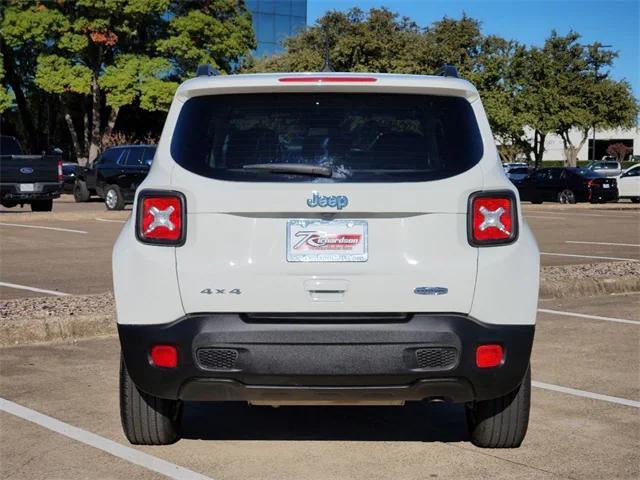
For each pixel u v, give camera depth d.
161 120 51.75
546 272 11.67
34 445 5.16
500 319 4.34
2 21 44.03
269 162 4.41
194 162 4.43
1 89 44.75
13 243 16.25
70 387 6.48
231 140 4.45
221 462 4.88
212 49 46.31
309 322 4.29
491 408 4.86
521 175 41.91
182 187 4.38
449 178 4.37
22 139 51.91
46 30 43.34
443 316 4.32
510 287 4.36
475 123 4.52
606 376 6.88
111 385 6.54
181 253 4.36
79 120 52.34
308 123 4.46
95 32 43.28
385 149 4.42
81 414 5.80
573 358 7.49
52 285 11.05
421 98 4.52
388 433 5.46
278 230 4.33
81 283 11.24
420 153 4.43
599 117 51.91
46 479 4.61
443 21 48.00
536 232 20.12
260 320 4.32
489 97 48.50
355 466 4.83
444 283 4.31
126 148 27.08
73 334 8.16
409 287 4.30
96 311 8.52
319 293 4.31
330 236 4.32
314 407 6.06
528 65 50.72
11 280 11.52
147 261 4.36
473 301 4.33
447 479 4.61
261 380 4.32
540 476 4.66
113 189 26.80
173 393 4.44
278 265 4.32
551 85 50.72
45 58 43.94
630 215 26.72
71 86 43.75
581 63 51.25
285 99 4.50
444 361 4.32
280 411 5.95
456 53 47.41
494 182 4.41
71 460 4.90
